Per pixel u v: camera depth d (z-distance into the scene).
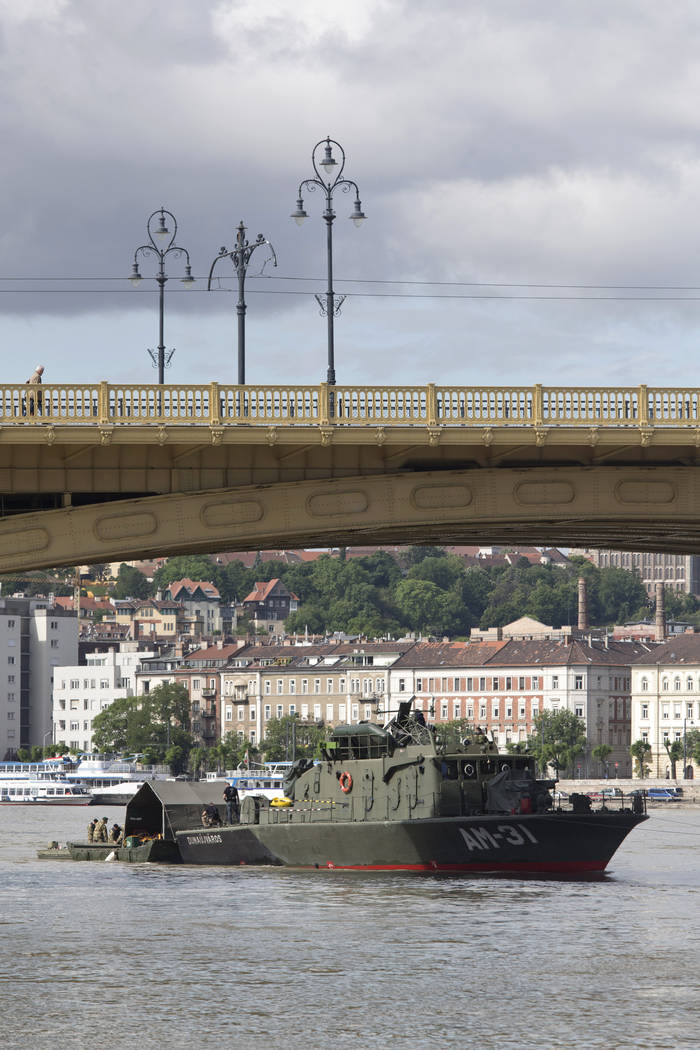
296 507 198.12
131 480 197.50
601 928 195.50
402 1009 145.88
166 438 189.25
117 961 171.00
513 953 176.00
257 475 199.62
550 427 195.62
